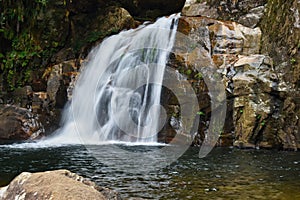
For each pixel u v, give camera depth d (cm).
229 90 885
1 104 1077
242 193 442
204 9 1141
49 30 1212
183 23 1028
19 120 1015
